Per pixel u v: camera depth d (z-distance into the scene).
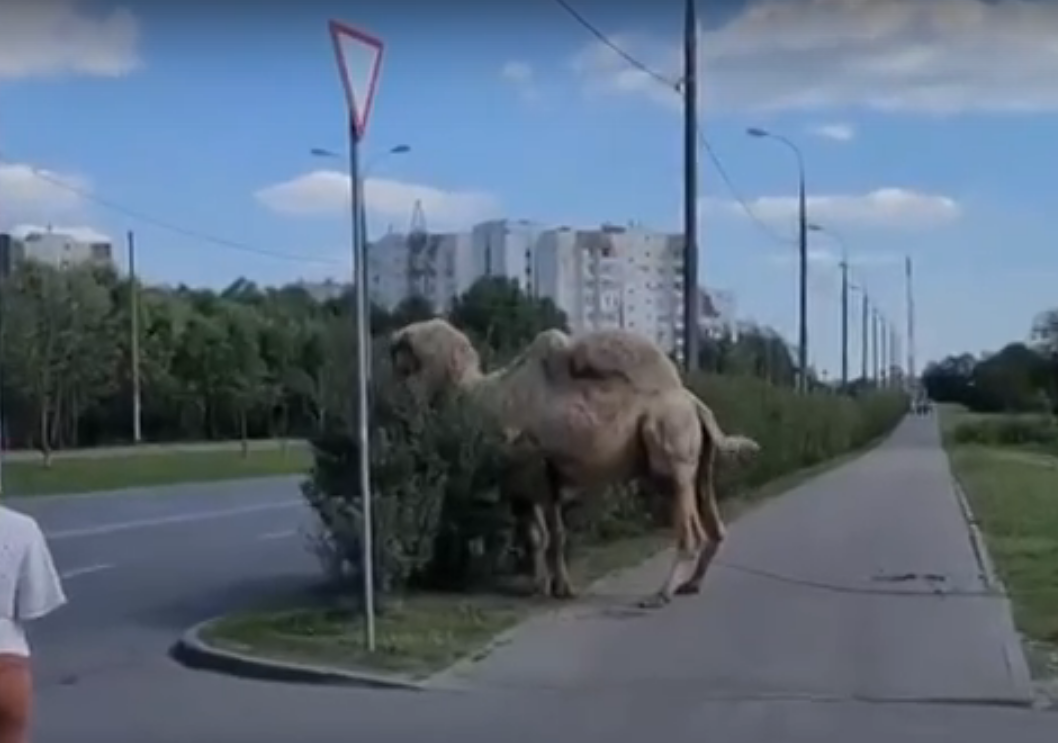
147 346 73.56
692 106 32.53
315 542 20.97
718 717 11.51
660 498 19.25
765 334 73.25
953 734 10.99
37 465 50.69
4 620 5.15
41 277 56.41
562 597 17.88
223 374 73.50
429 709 11.82
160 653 14.64
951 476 49.31
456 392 17.98
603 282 95.94
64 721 11.43
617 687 12.65
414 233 79.00
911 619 16.47
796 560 22.83
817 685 12.75
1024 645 14.83
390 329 19.69
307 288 94.06
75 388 60.34
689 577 18.45
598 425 17.64
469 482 17.64
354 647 14.21
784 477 46.62
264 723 11.30
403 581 17.06
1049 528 28.86
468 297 45.84
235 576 20.94
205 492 41.62
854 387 88.19
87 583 20.16
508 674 13.18
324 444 16.62
